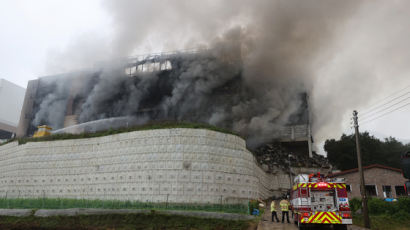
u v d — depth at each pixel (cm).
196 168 2989
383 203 2325
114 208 2422
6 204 2734
